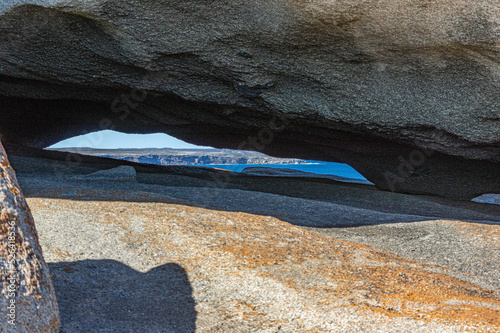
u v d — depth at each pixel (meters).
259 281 2.89
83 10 5.83
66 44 6.73
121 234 3.73
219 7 5.87
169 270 3.13
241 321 2.42
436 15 5.50
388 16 5.61
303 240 3.94
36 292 1.91
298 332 2.29
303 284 2.86
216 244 3.58
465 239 4.50
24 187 5.70
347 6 5.53
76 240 3.52
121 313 2.48
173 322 2.39
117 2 5.79
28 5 5.99
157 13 5.97
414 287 2.89
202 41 6.31
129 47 6.50
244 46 6.36
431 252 4.10
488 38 5.52
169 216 4.30
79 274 2.95
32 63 7.16
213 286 2.88
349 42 6.15
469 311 2.43
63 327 2.18
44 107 10.14
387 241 4.46
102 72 7.26
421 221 5.37
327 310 2.47
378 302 2.57
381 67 6.50
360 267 3.30
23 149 10.26
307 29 5.98
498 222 6.19
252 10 5.85
